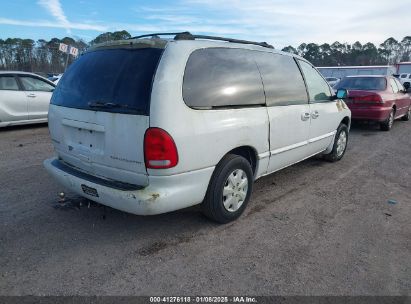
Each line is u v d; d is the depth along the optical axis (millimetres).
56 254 3064
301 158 4914
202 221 3717
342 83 10125
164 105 2834
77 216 3791
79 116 3283
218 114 3246
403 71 38656
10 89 8398
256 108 3711
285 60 4410
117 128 2988
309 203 4301
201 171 3170
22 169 5391
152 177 2910
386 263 3039
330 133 5555
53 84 9461
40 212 3869
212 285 2693
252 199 4387
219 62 3375
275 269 2910
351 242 3377
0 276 2748
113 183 3158
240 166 3590
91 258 3016
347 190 4789
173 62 2965
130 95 2951
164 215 3840
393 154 6953
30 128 9031
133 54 3127
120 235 3410
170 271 2854
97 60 3383
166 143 2838
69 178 3412
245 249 3203
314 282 2758
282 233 3518
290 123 4277
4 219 3688
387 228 3689
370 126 10508
